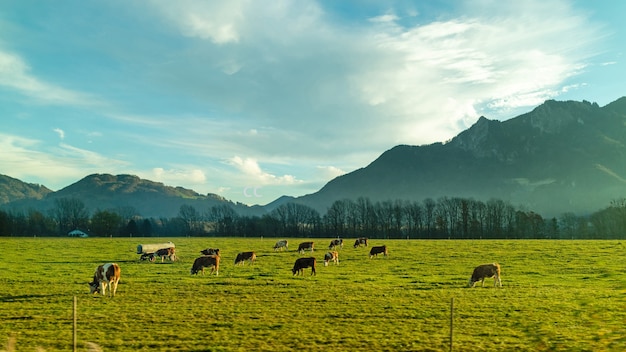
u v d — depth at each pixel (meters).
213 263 48.25
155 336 24.20
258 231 184.50
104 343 23.02
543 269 50.41
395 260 61.56
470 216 183.62
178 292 36.66
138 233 177.50
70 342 23.08
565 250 70.56
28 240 110.25
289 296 34.81
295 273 47.91
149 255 63.53
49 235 175.88
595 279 43.16
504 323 26.55
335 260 58.81
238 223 195.00
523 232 168.38
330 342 23.23
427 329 25.47
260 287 39.03
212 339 23.69
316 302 32.59
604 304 29.86
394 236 173.50
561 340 22.30
